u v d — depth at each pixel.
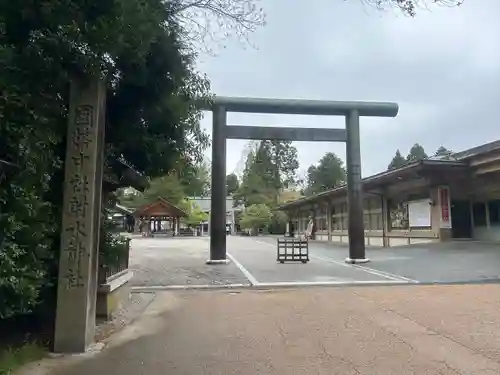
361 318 6.11
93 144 4.88
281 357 4.44
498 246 16.44
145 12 4.34
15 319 5.05
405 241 21.59
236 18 5.86
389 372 3.96
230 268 12.59
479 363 4.17
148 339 5.18
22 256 3.92
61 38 3.84
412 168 17.41
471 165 17.12
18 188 3.76
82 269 4.75
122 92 5.71
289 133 14.01
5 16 3.58
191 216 47.91
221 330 5.58
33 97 3.96
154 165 6.50
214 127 13.78
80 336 4.67
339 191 25.91
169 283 9.77
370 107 14.07
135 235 45.75
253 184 57.03
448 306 6.85
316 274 11.06
